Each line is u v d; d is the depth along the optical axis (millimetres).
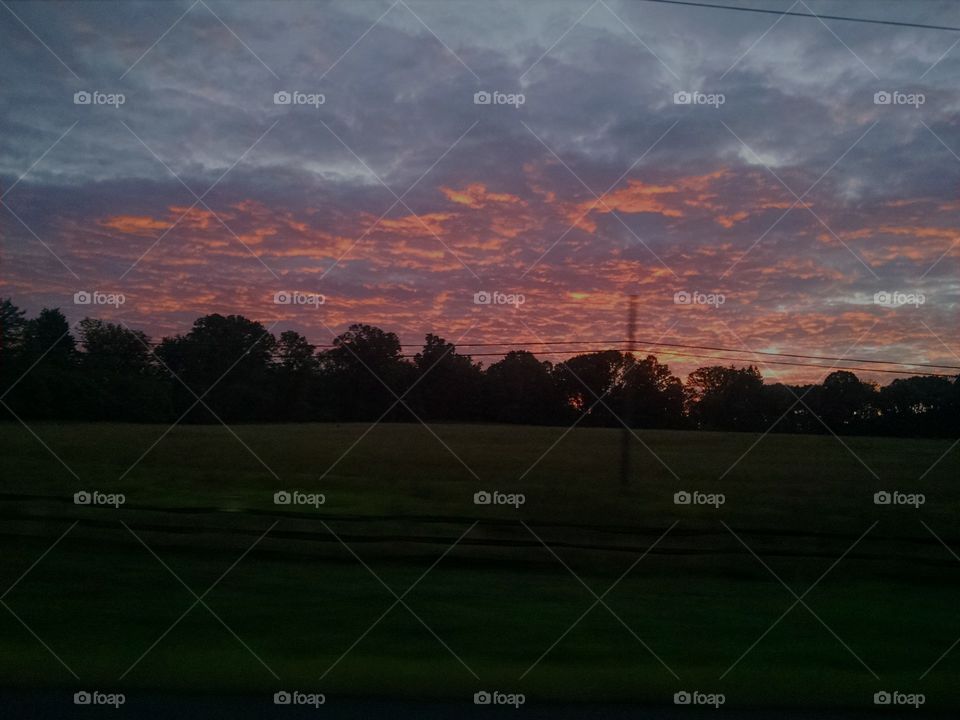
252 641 5535
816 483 11609
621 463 11359
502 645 5641
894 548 9008
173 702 4297
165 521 9211
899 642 6020
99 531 8812
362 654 5293
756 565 8469
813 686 4875
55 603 6426
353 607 6551
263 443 13680
